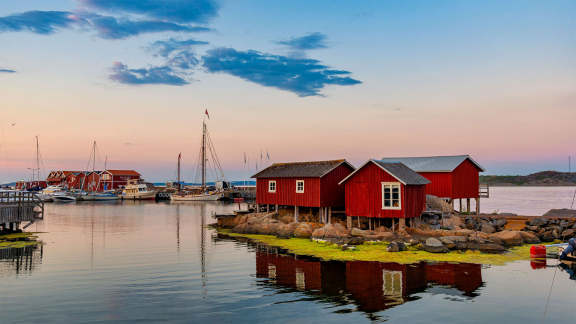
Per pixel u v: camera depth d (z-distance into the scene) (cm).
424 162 4691
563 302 1655
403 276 2075
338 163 4041
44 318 1497
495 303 1641
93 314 1539
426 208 3716
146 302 1683
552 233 3278
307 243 3275
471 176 4616
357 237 3284
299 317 1488
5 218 3794
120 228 4578
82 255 2797
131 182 13750
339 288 1864
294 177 4150
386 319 1463
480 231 3516
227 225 4653
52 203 10169
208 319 1475
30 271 2283
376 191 3469
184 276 2141
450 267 2280
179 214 6706
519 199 11712
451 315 1504
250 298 1727
